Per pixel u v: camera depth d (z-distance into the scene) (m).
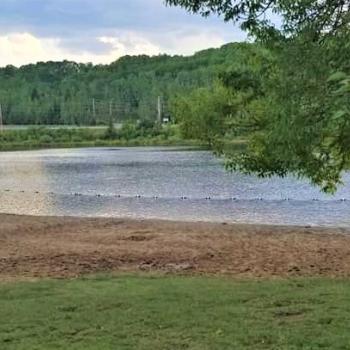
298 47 4.76
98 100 116.12
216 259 10.88
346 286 7.95
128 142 82.25
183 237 13.54
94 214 19.81
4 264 10.34
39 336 5.71
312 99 4.30
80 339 5.61
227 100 9.79
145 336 5.68
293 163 7.48
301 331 5.80
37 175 36.28
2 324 6.09
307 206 20.50
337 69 3.88
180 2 6.32
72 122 112.94
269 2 6.03
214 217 18.45
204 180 30.38
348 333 5.73
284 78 4.97
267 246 12.35
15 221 16.81
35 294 7.48
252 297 7.20
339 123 3.71
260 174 8.68
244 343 5.47
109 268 10.02
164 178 32.16
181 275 9.31
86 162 47.50
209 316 6.33
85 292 7.56
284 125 4.86
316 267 10.13
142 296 7.27
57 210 21.00
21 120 114.69
